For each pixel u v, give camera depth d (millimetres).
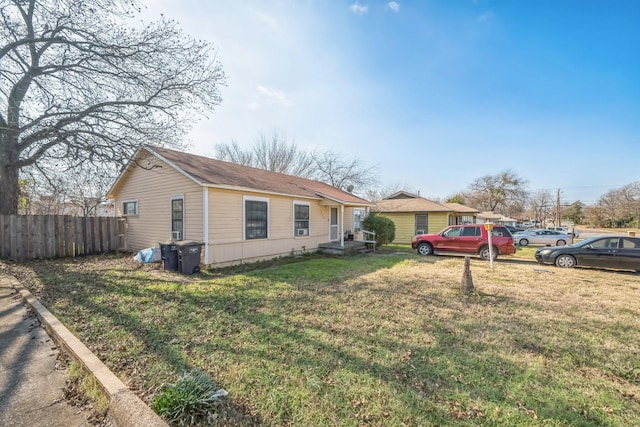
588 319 4711
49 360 3111
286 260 11117
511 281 7656
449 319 4617
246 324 4219
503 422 2271
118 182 12398
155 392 2508
